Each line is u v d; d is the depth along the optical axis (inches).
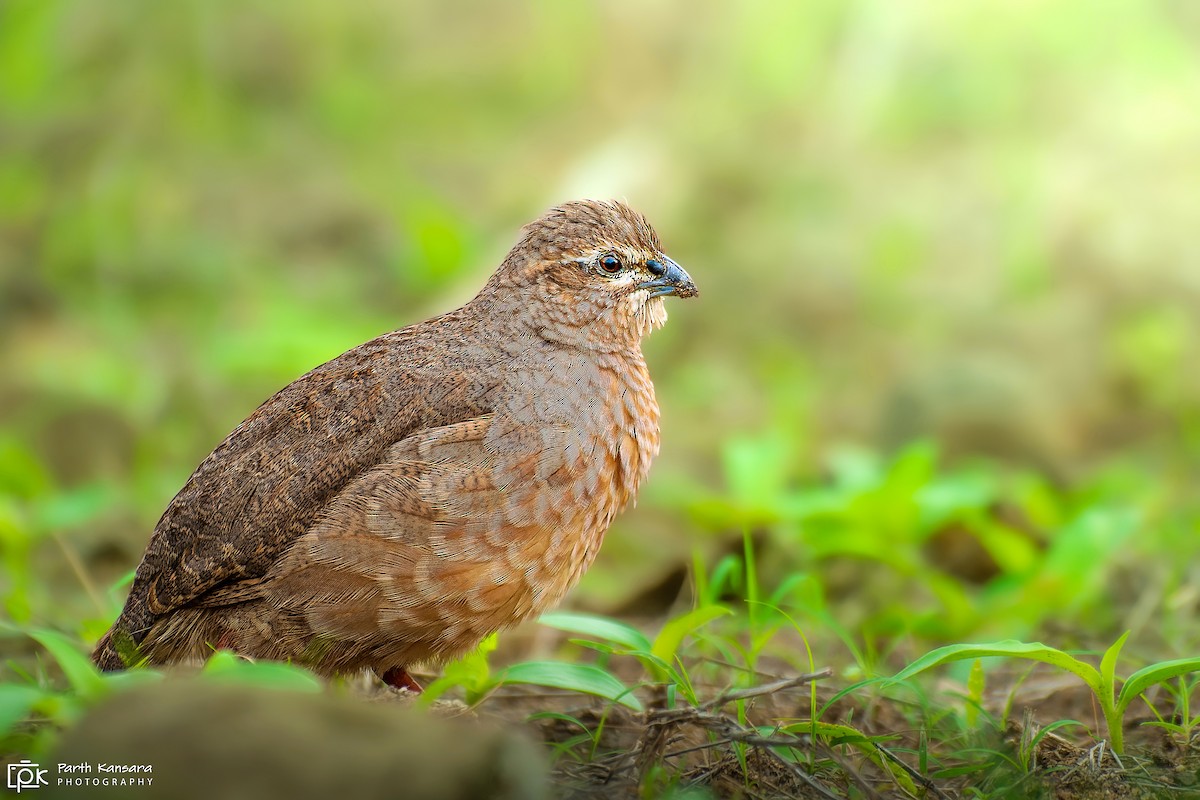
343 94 846.5
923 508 394.9
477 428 256.5
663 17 854.5
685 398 616.1
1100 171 730.2
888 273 700.0
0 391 566.6
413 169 813.9
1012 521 434.9
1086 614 359.6
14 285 669.9
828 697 281.1
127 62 794.8
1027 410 527.2
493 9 894.4
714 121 796.6
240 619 254.2
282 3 844.6
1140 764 231.6
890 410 539.5
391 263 700.0
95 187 740.0
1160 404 598.5
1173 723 255.4
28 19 788.6
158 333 651.5
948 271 713.6
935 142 786.8
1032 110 774.5
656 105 833.5
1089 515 369.7
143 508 469.7
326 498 255.1
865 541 365.1
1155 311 658.8
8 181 746.8
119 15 792.3
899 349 656.4
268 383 584.7
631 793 217.8
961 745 254.1
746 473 422.6
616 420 272.8
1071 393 597.6
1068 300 676.1
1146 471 522.9
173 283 692.7
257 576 254.5
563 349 276.5
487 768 165.6
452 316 285.4
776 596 290.7
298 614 251.8
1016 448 520.7
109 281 689.6
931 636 337.4
